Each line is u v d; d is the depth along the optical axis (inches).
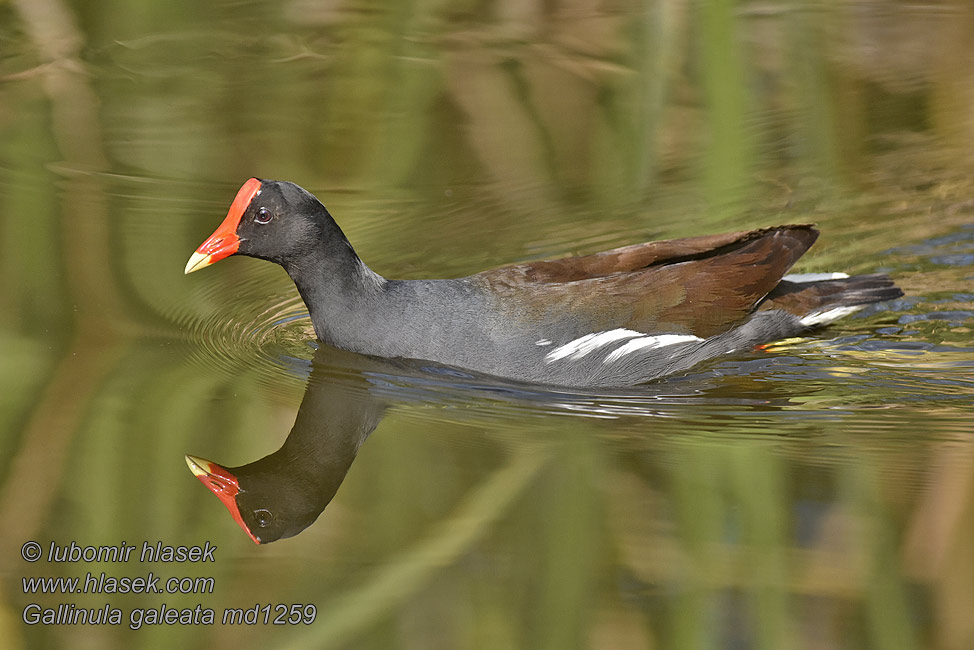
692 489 362.6
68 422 403.5
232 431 404.2
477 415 410.3
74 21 722.2
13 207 544.7
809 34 713.0
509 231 537.0
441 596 320.8
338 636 310.3
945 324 466.6
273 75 687.1
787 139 609.0
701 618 306.5
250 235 434.3
